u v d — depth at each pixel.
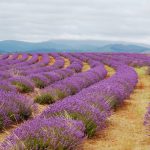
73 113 7.79
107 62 35.44
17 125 8.69
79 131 6.45
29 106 9.52
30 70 22.58
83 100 9.25
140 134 7.95
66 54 53.62
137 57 46.31
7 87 13.11
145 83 19.73
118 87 12.50
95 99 9.34
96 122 7.70
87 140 7.39
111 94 11.08
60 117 7.24
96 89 11.38
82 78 16.67
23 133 5.89
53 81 17.89
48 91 12.44
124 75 17.52
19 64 31.25
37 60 42.12
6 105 9.04
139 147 6.88
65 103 8.44
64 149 5.86
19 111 9.24
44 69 24.30
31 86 14.67
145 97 14.13
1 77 17.19
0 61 35.94
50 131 6.03
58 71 20.70
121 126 8.76
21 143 5.53
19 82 14.66
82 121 7.48
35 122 6.58
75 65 28.80
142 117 9.94
